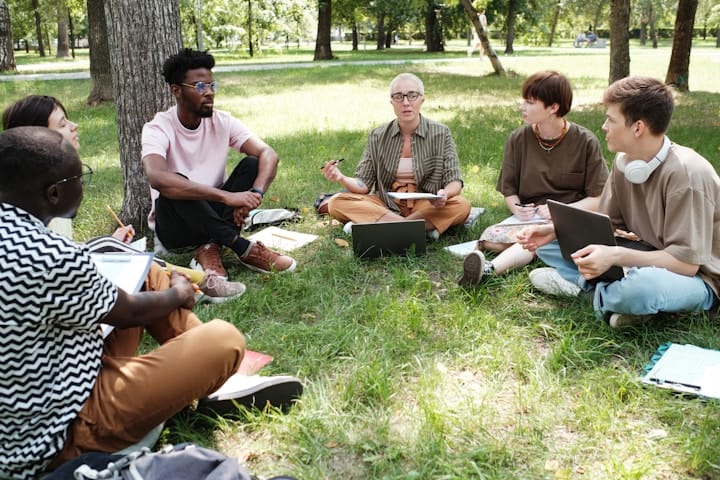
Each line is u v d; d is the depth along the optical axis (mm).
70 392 2148
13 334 1985
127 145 5223
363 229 4426
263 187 4434
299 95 15047
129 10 5023
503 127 9859
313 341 3375
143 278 2541
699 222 3123
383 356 3180
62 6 29938
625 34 12750
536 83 4277
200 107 4305
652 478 2361
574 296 3762
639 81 3172
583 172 4477
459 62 27281
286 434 2645
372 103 13414
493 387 2930
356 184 4914
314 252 4691
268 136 9406
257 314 3779
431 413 2643
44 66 28891
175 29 5191
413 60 29594
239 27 35750
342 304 3863
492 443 2553
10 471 2137
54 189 2080
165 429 2631
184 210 4250
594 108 11891
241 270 4422
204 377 2363
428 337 3441
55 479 1984
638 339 3324
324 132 9688
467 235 4930
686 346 3148
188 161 4496
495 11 35656
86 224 5387
